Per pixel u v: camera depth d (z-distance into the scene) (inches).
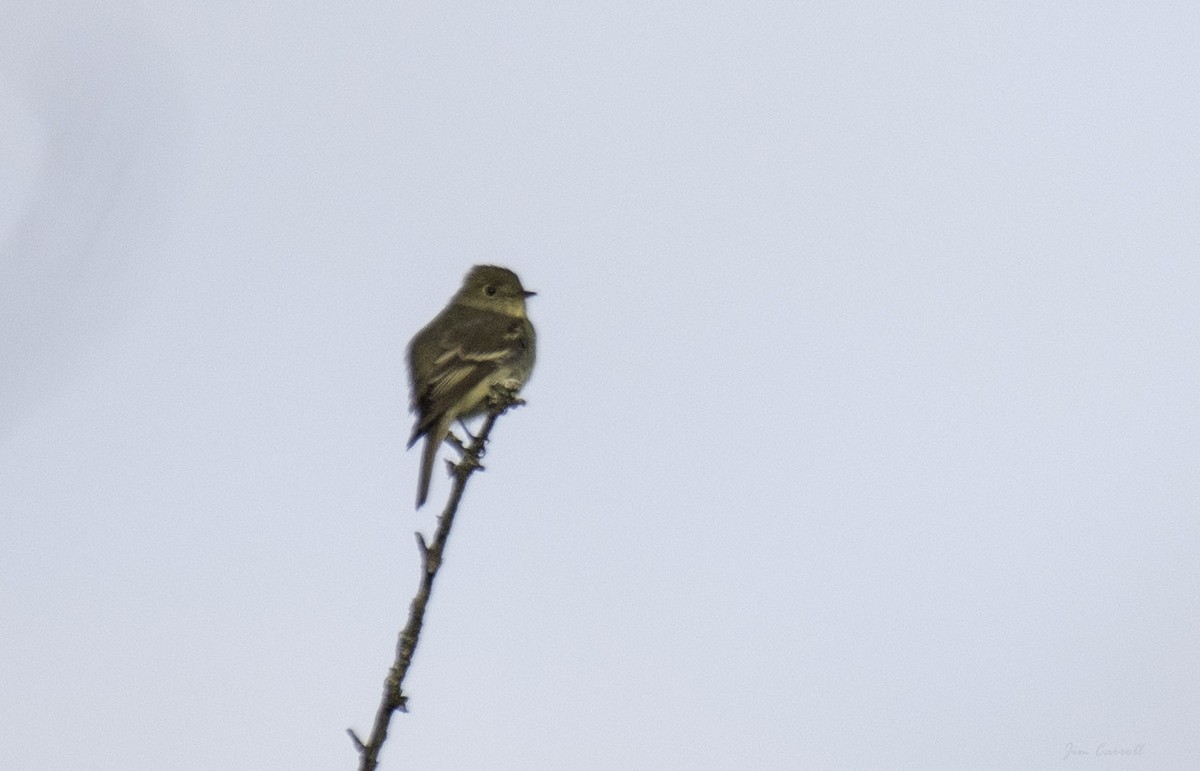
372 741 277.4
